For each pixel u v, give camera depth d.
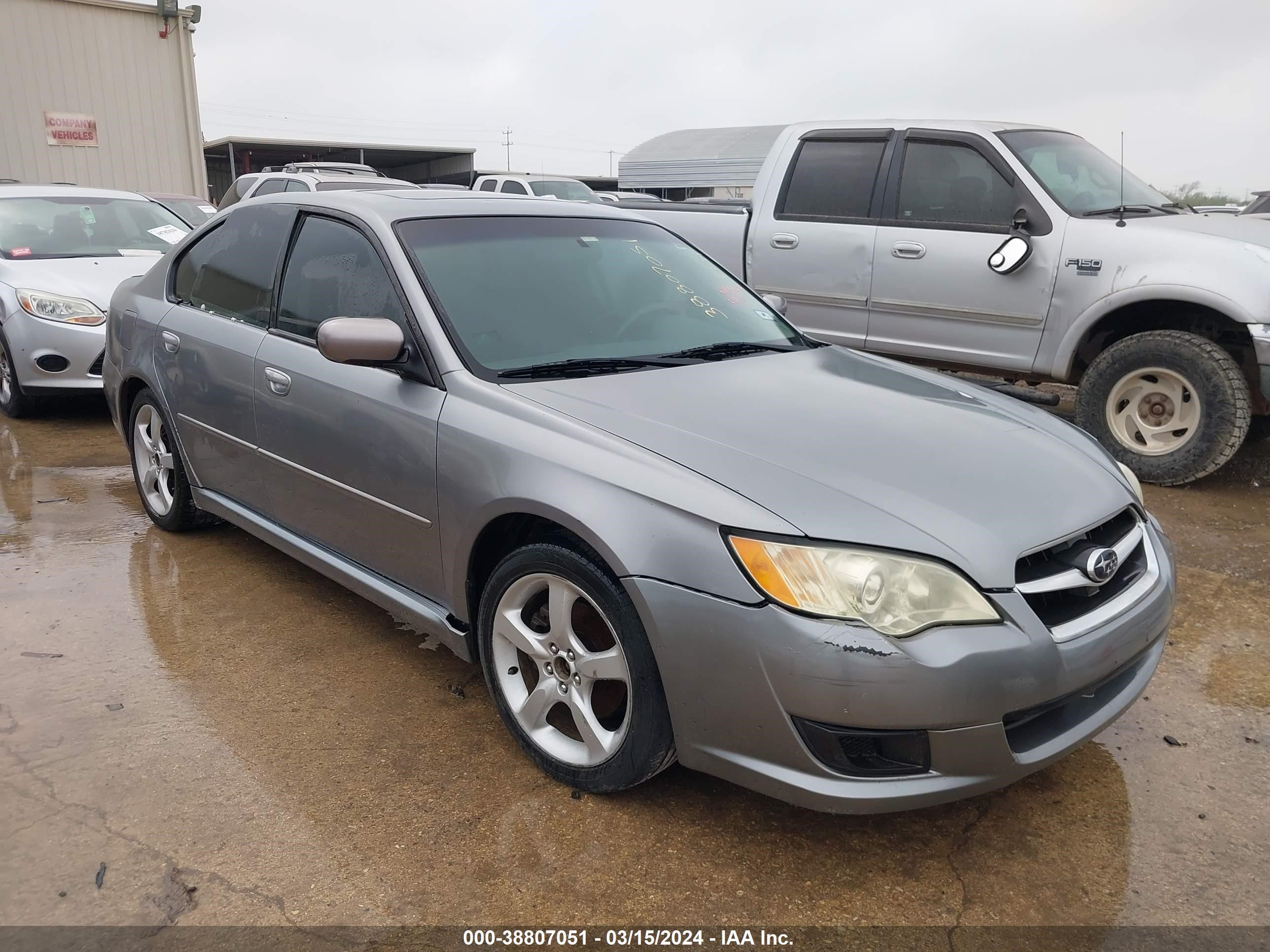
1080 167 5.94
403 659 3.36
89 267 6.91
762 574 2.11
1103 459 2.82
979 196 5.77
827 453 2.44
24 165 14.22
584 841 2.40
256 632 3.54
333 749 2.79
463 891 2.22
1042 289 5.50
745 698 2.15
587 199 17.42
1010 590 2.15
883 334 6.22
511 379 2.81
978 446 2.60
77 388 6.52
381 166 44.69
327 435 3.18
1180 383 5.16
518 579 2.61
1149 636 2.46
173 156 15.52
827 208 6.37
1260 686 3.26
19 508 4.92
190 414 3.98
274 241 3.68
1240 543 4.58
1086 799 2.63
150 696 3.07
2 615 3.64
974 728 2.10
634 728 2.37
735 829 2.46
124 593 3.86
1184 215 5.66
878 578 2.07
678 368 3.03
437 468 2.77
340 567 3.31
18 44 13.85
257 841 2.38
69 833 2.39
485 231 3.34
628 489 2.31
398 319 3.00
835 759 2.15
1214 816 2.56
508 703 2.73
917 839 2.45
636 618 2.31
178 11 15.02
